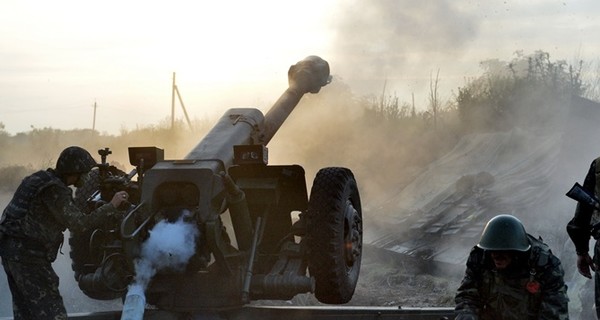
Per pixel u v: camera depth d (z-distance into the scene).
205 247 5.52
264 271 6.25
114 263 5.64
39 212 5.27
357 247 6.42
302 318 6.40
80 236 6.21
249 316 6.27
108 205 5.39
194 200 5.50
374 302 13.20
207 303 5.79
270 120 7.45
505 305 4.40
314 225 5.96
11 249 5.22
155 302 5.86
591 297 8.61
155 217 5.48
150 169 5.54
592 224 5.14
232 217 5.74
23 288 5.22
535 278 4.30
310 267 6.00
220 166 5.67
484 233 4.40
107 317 6.09
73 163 5.36
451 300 12.97
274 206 6.25
